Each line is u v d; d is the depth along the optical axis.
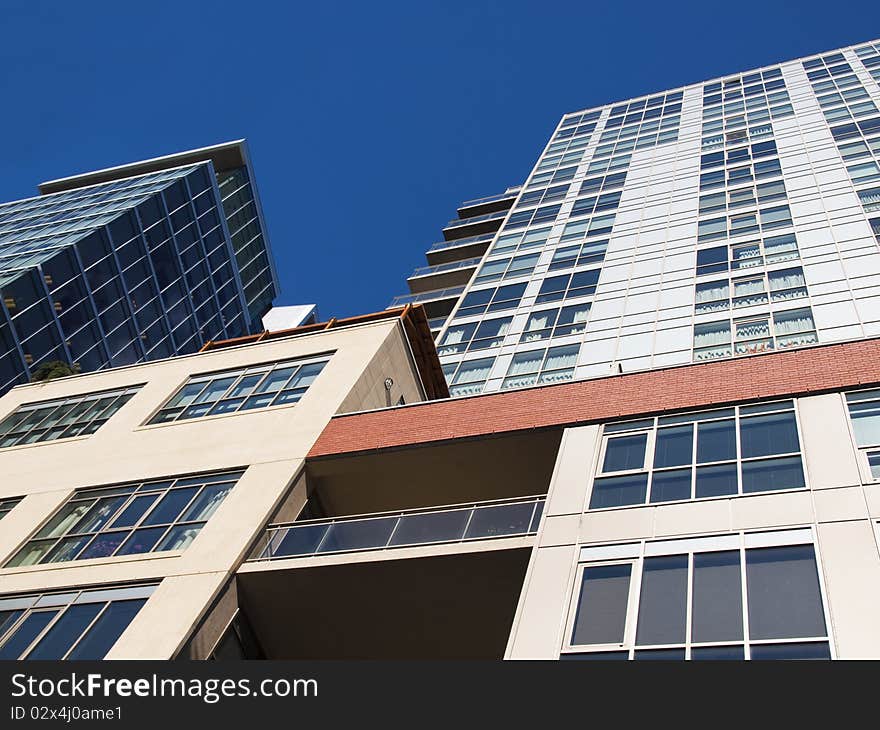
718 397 19.20
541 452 20.47
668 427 18.81
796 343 30.98
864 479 15.59
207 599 17.58
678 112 64.94
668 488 16.88
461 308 43.69
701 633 13.31
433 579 17.52
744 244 39.75
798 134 51.62
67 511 22.36
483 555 16.98
